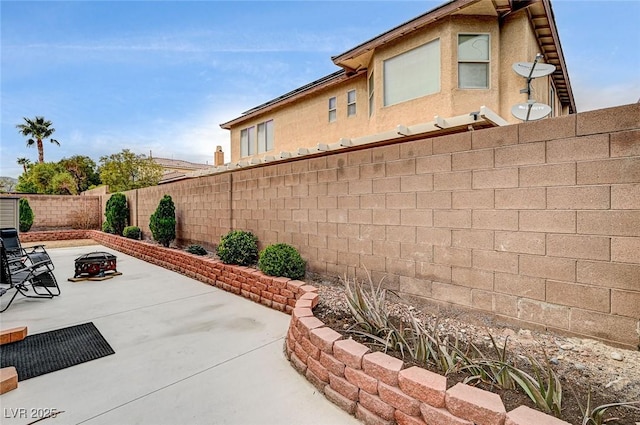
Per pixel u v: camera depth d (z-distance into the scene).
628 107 2.84
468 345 2.95
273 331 4.56
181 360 3.71
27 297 6.15
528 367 2.72
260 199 7.19
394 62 8.47
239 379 3.30
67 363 3.61
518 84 7.21
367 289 4.96
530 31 7.45
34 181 27.27
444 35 7.45
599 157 2.98
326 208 5.64
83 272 7.93
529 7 6.99
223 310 5.46
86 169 32.62
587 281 3.04
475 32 7.33
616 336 2.90
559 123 3.21
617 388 2.41
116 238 12.95
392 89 8.51
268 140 14.28
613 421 2.05
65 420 2.67
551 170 3.25
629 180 2.84
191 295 6.37
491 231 3.67
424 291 4.27
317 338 3.16
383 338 3.25
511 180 3.51
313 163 5.89
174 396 3.01
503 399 2.23
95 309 5.54
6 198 10.04
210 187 9.05
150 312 5.37
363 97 10.39
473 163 3.81
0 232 8.62
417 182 4.34
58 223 17.89
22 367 3.51
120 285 7.19
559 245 3.20
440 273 4.11
